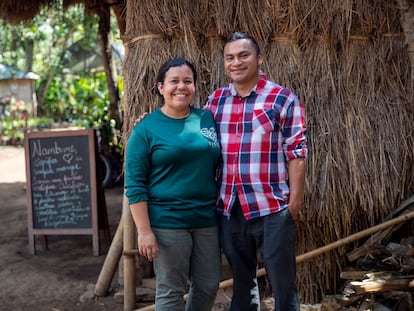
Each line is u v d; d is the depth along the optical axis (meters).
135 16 3.73
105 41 8.50
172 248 2.78
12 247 5.51
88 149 5.35
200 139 2.76
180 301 2.88
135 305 3.88
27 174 5.46
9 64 21.45
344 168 3.62
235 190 2.81
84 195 5.35
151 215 2.80
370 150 3.69
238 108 2.83
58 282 4.46
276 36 3.67
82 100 16.34
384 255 3.62
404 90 3.83
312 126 3.62
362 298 3.44
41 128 15.09
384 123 3.75
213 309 3.79
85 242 5.78
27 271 4.73
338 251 3.77
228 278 4.24
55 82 19.61
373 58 3.79
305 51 3.71
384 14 3.81
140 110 3.65
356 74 3.77
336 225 3.66
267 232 2.79
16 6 6.27
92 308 4.00
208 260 2.89
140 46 3.69
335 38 3.73
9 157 12.50
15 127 15.07
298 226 3.71
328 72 3.69
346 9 3.68
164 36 3.68
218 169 2.91
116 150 8.73
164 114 2.82
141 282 4.18
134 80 3.68
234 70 2.76
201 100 3.66
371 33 3.83
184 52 3.66
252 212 2.78
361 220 3.77
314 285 3.79
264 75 2.91
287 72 3.63
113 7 6.17
